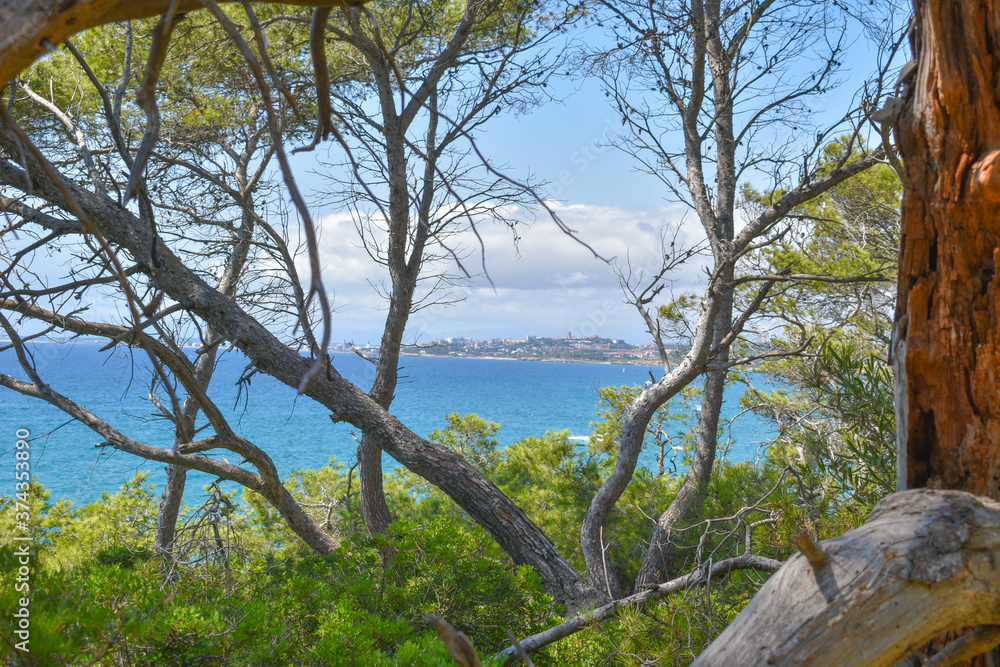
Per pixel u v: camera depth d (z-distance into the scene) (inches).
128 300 25.7
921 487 69.3
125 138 268.8
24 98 265.4
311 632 165.3
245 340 252.1
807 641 45.9
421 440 274.2
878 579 47.1
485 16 322.7
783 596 48.4
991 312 62.1
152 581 126.0
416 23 354.6
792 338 388.2
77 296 211.5
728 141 367.9
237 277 362.9
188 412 416.8
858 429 136.6
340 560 218.5
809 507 169.8
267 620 146.5
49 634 85.4
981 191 57.4
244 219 382.9
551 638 174.9
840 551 49.3
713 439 406.9
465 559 187.0
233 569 207.9
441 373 4783.5
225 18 25.3
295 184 21.5
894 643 46.2
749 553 181.0
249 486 293.7
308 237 20.9
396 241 332.5
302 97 297.7
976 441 64.4
